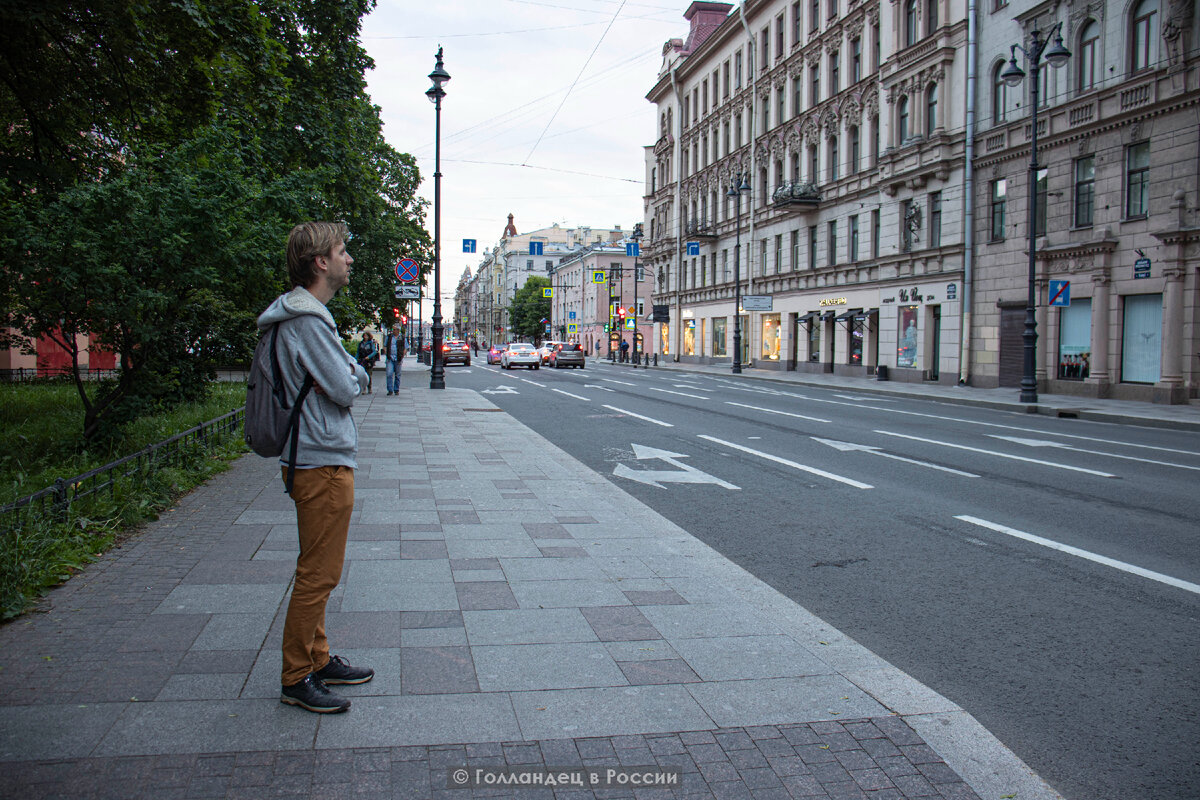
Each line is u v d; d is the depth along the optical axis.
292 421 3.12
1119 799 2.81
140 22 7.59
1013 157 26.08
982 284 27.67
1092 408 19.50
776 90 43.25
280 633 3.95
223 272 8.88
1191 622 4.63
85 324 8.52
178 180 8.20
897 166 31.92
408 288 23.86
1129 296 22.36
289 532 5.99
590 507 7.45
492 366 53.28
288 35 16.02
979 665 4.00
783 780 2.79
